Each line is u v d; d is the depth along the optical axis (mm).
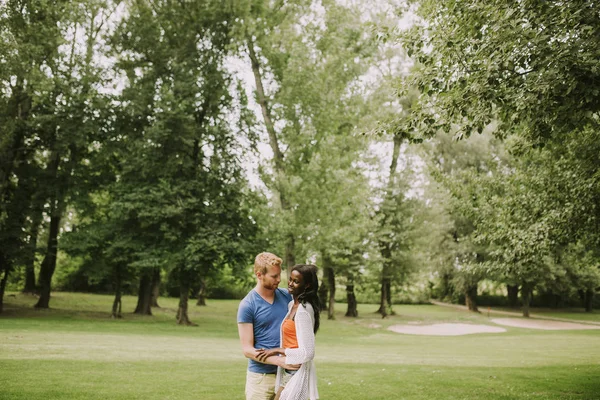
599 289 50188
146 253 26781
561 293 55281
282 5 29828
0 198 27547
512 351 20547
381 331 32562
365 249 36438
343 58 28688
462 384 10484
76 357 12180
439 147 43312
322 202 28438
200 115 30844
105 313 32469
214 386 9414
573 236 10258
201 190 28219
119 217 27906
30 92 26703
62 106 28000
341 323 35719
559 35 6836
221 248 26141
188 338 21438
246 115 29641
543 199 10742
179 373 10742
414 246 40469
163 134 26703
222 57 30344
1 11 26391
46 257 31688
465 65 7785
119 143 29438
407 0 10406
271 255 4809
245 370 11656
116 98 29281
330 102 28875
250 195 28484
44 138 29375
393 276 40781
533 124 6980
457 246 43469
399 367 13047
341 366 12945
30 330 19484
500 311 54750
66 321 25875
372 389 9703
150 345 16766
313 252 27953
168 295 53688
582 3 6508
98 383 9086
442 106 7871
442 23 8242
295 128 28141
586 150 9852
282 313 4742
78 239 28625
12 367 10117
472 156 42312
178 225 27953
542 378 11594
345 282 39625
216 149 29656
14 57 25688
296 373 4438
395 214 40500
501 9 7230
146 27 30078
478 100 7371
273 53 28797
